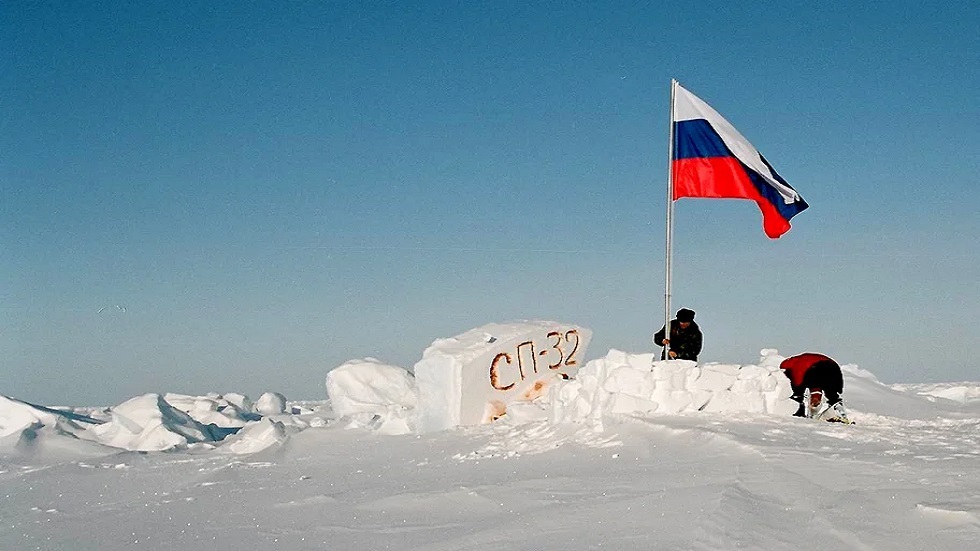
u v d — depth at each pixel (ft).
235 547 22.06
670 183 41.81
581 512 20.72
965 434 30.27
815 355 38.63
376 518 23.54
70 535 25.59
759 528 17.61
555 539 18.71
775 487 21.20
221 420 56.13
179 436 46.29
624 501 21.30
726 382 36.35
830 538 16.88
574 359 45.16
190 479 34.76
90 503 30.99
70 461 41.16
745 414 34.50
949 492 19.75
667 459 26.63
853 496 19.90
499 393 42.16
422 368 41.93
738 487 21.12
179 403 58.39
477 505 23.39
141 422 47.75
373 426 43.04
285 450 39.93
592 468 26.91
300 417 58.39
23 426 47.65
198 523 25.59
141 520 26.84
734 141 41.19
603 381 36.63
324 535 22.31
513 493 24.09
